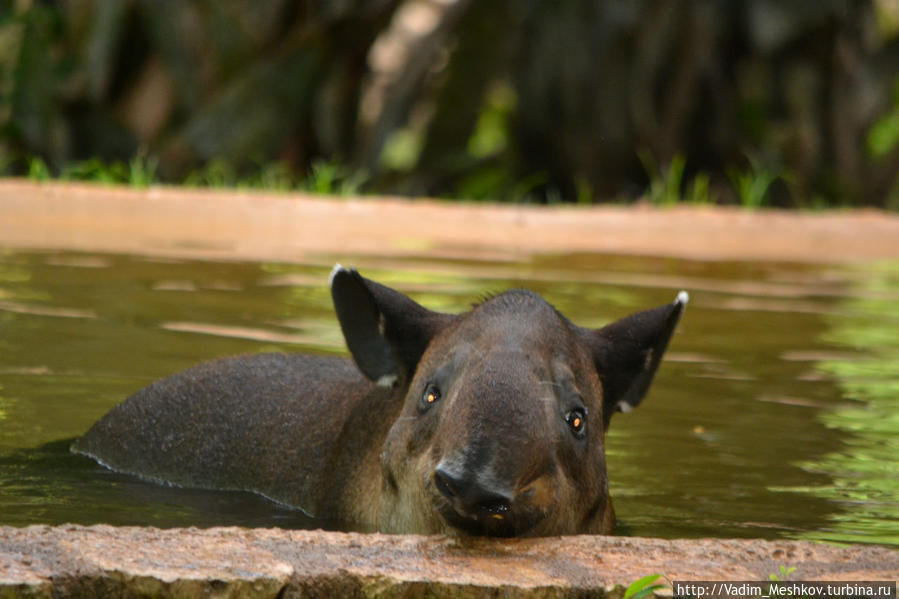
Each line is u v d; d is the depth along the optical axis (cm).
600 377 823
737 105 3981
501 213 2341
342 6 3534
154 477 998
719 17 3922
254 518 874
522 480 630
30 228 2006
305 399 986
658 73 3947
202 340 1320
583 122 4003
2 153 3406
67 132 3462
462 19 3875
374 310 827
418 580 608
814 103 3991
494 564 638
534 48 3997
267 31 3522
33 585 562
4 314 1395
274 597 595
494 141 4569
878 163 4103
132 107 3522
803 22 3903
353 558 636
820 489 945
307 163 3659
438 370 730
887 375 1347
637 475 979
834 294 1869
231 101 3503
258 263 1816
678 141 3966
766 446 1070
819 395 1255
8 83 3384
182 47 3481
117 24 3444
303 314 1475
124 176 3000
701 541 690
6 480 924
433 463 679
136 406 1048
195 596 584
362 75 3709
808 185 3991
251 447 977
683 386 1282
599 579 620
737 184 3994
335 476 891
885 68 4091
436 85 3956
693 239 2398
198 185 3438
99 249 1858
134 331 1348
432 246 2122
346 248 2022
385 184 3878
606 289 1741
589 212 2405
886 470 1005
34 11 3409
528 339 716
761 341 1500
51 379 1173
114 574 582
